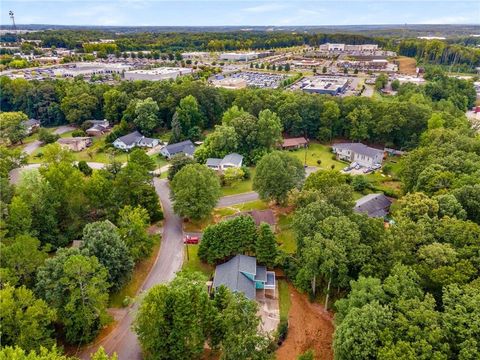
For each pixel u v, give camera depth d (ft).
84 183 210.18
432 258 137.39
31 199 190.60
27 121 436.35
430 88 507.71
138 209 191.83
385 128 355.77
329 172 220.02
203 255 189.06
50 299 135.74
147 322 126.52
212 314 132.77
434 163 220.23
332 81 647.56
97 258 153.89
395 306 122.11
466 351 102.27
